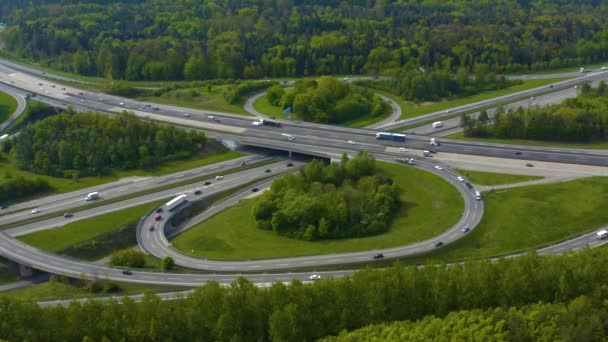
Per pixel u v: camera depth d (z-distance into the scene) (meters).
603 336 195.38
